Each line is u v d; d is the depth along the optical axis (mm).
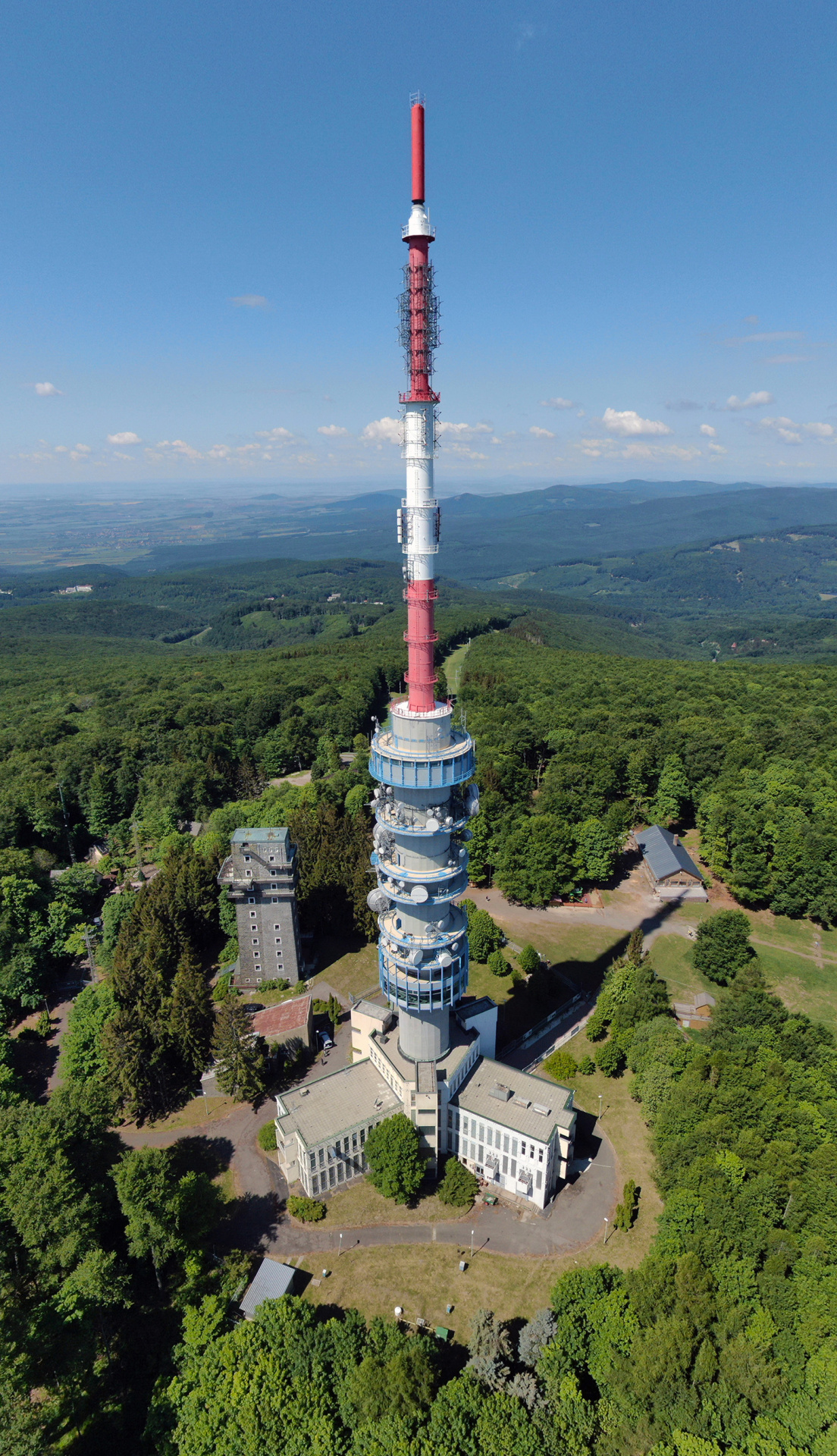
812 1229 61438
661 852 138750
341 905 117312
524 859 126062
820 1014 102000
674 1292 57438
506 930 120062
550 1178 72500
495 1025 88625
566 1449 49938
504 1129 72188
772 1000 87000
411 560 68000
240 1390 52219
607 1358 54969
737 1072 76062
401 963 74000
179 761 176625
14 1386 47938
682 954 113750
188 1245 65875
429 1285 65375
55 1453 49406
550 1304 63156
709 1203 63469
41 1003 110562
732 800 137250
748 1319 55625
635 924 122062
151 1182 65125
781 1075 76125
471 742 73188
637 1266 66188
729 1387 51406
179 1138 82750
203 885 117312
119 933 111750
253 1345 55281
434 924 74438
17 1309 55844
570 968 110125
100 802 162875
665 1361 52219
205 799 166250
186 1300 63062
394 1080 77562
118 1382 60188
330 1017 100625
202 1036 89438
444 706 72750
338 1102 77062
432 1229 70875
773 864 124375
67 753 177250
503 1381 54188
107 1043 85375
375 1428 49688
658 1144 74250
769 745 171250
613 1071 88125
